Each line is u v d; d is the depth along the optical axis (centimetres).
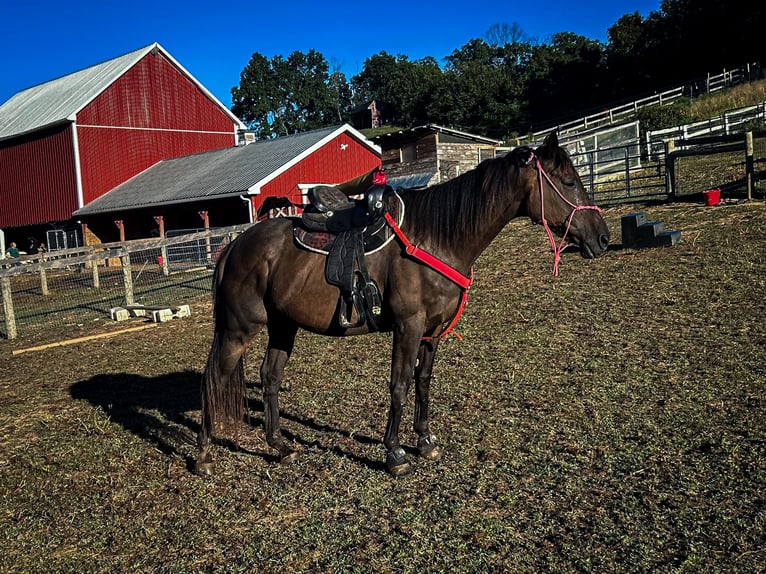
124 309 1242
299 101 9731
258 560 366
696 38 4884
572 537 364
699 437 471
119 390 733
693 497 393
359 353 796
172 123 3272
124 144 3091
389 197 445
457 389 625
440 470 460
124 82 3078
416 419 482
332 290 443
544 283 1044
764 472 412
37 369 883
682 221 1282
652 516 377
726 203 1354
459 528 382
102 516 432
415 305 430
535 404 566
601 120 3853
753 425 480
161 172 2994
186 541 393
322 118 10106
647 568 331
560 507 396
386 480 452
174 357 885
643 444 470
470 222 429
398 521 396
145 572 364
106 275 2034
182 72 3288
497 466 458
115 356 922
